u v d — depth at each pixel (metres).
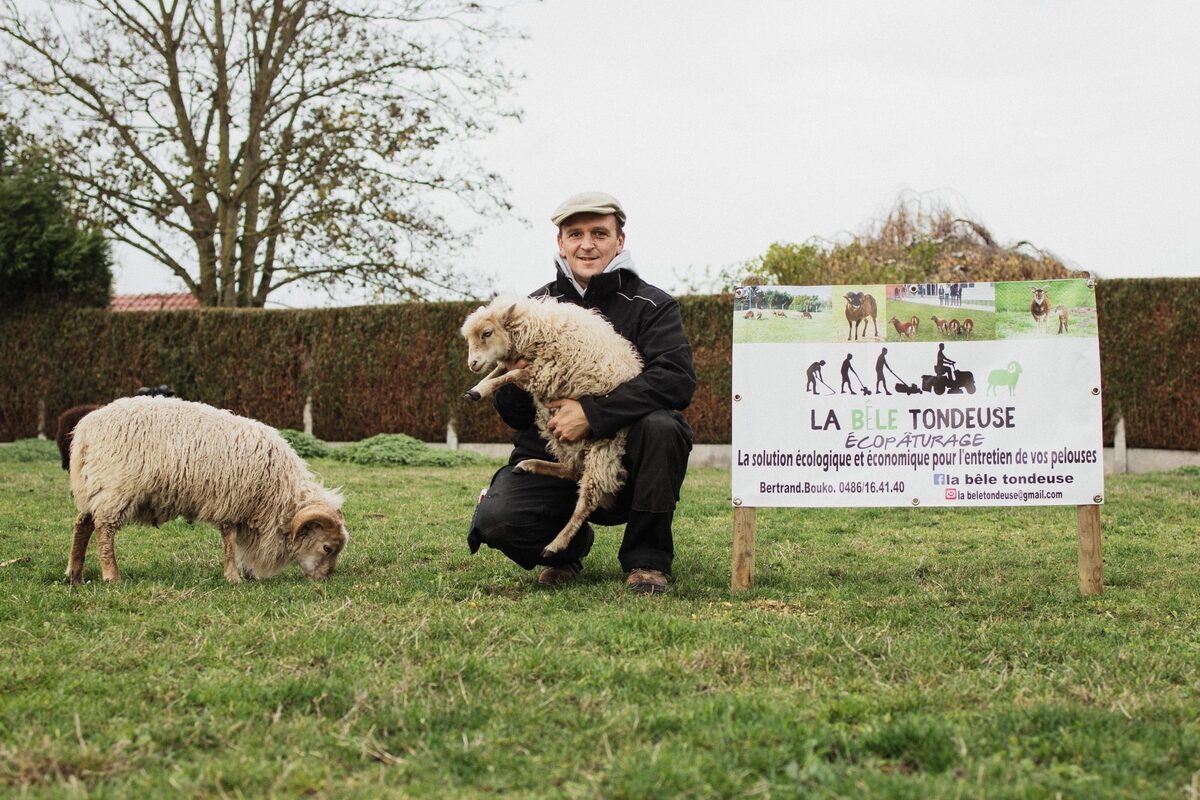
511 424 5.45
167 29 20.61
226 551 5.71
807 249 22.34
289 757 2.81
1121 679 3.46
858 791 2.53
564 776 2.69
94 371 18.78
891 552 6.50
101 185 20.06
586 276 5.39
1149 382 14.76
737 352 5.20
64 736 2.91
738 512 5.19
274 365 18.52
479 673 3.52
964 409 5.12
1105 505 8.59
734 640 3.97
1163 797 2.49
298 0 20.30
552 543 5.02
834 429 5.16
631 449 4.97
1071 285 5.09
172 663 3.66
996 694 3.33
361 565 6.05
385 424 18.12
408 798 2.55
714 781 2.61
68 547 6.62
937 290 5.14
